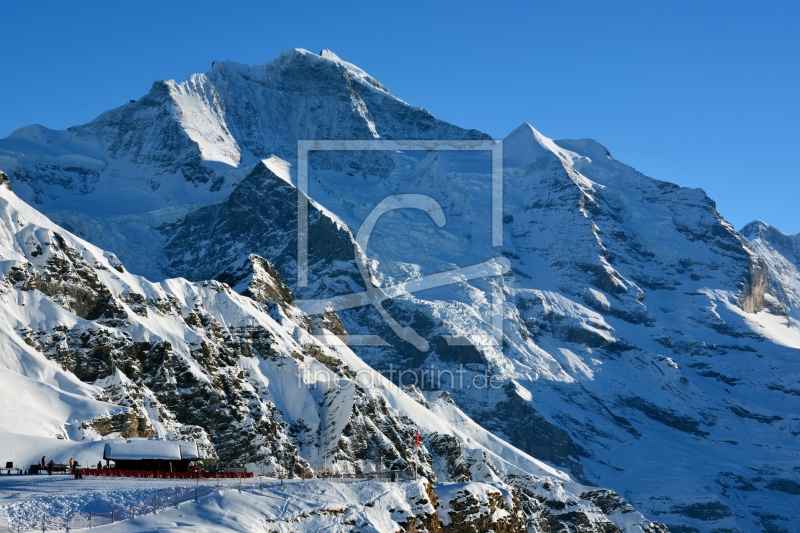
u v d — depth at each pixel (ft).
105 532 372.38
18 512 388.78
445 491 553.64
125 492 422.82
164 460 532.32
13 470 534.37
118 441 556.51
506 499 595.47
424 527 491.72
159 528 377.91
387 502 476.13
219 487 447.83
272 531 410.11
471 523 545.44
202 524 392.88
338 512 445.37
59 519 385.70
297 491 449.89
